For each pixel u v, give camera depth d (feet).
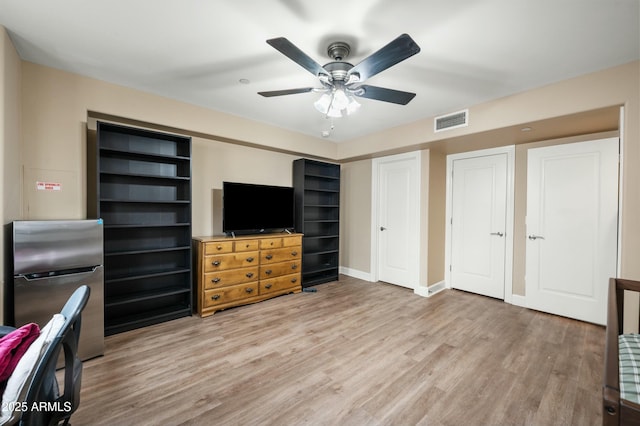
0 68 5.77
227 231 11.21
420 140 11.59
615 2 4.95
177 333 8.70
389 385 6.23
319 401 5.70
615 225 9.27
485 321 9.84
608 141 9.40
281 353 7.56
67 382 3.74
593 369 6.88
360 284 14.70
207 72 7.87
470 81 8.09
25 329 3.88
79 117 7.98
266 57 7.10
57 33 6.12
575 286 10.02
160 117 9.48
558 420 5.22
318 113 11.10
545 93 8.28
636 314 6.83
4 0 5.08
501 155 12.17
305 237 14.47
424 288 12.73
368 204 15.64
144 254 9.98
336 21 5.62
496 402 5.71
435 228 13.35
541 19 5.45
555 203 10.46
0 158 5.76
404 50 4.96
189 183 9.93
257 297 11.57
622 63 7.03
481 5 5.09
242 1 5.11
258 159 13.43
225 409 5.45
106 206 9.18
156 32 6.09
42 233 6.46
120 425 5.01
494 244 12.39
